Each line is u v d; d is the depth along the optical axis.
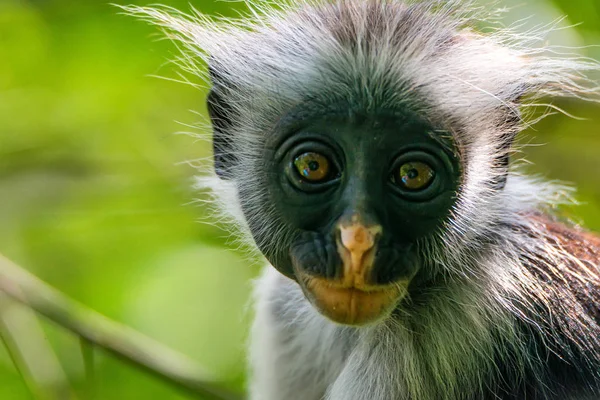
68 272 15.38
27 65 15.53
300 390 11.11
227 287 15.38
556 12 12.96
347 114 9.43
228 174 10.83
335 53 9.72
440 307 9.92
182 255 15.47
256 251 10.65
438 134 9.41
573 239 10.45
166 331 14.98
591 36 13.50
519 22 12.55
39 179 15.62
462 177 9.55
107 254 15.50
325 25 10.29
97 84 15.41
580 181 14.63
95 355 14.47
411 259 9.21
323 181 9.44
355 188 9.23
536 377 9.62
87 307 14.82
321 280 9.12
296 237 9.52
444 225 9.46
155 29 15.07
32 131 15.57
